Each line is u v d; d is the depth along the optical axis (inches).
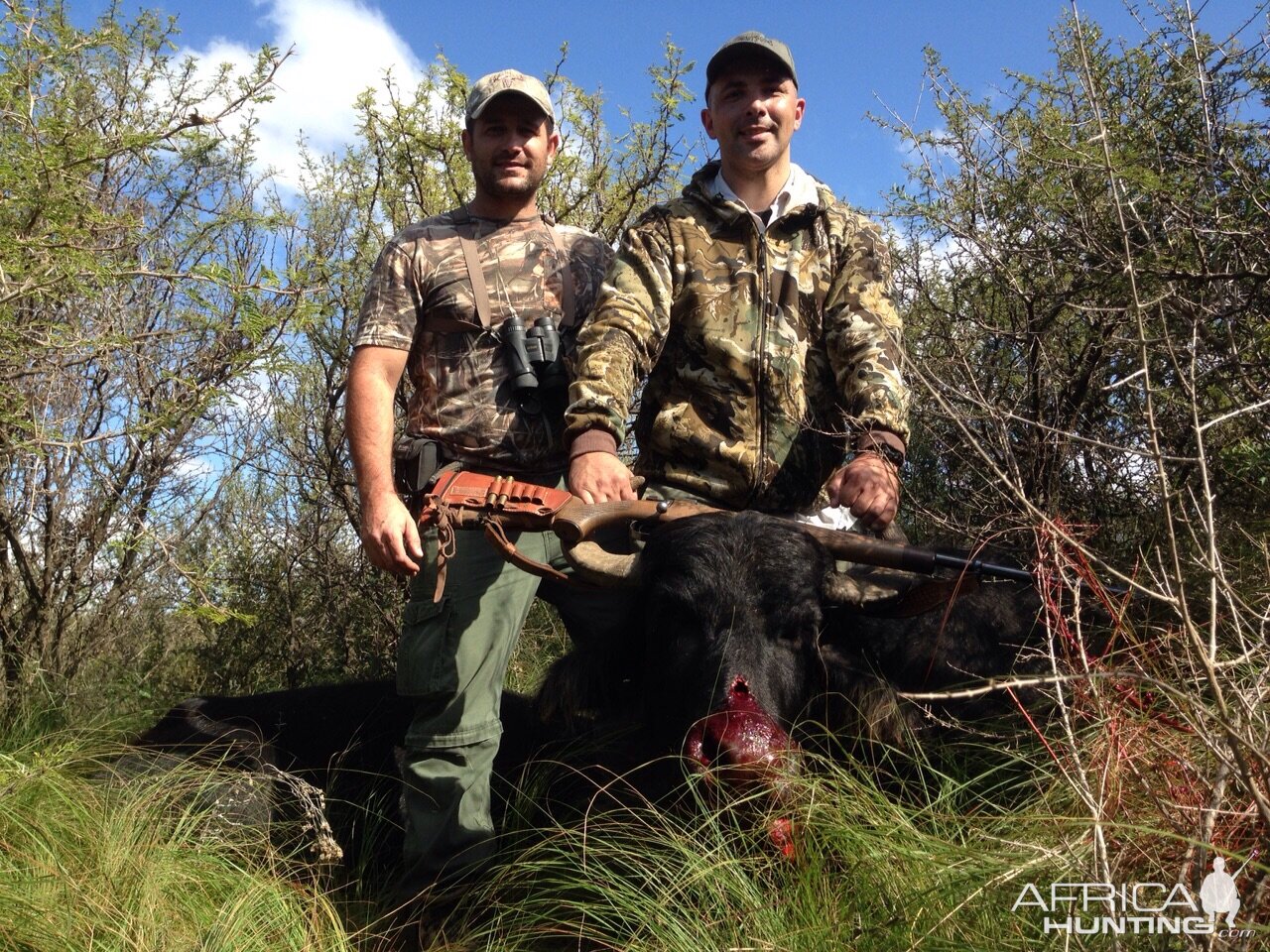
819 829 69.0
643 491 95.4
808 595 80.8
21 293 95.2
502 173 100.5
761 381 93.5
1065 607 87.1
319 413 152.0
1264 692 57.9
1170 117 103.1
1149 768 62.0
